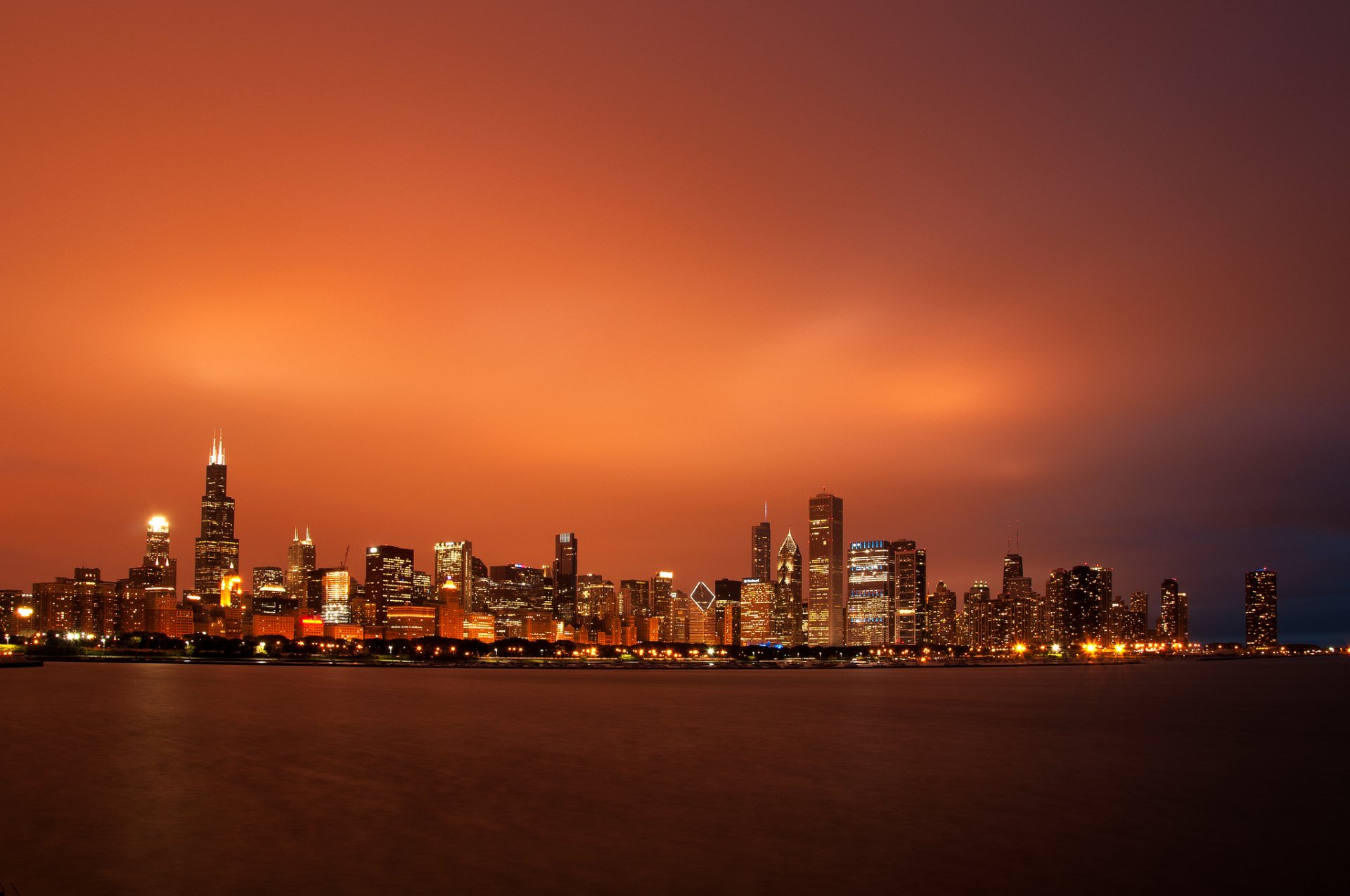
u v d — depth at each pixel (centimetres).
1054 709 15775
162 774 6669
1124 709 15850
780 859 4312
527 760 7638
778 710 14688
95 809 5344
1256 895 3875
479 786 6241
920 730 11000
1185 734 10788
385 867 4103
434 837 4675
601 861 4244
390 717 12100
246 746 8475
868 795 6059
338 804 5534
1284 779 7012
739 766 7419
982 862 4300
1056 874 4119
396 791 6016
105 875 3962
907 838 4766
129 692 16888
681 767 7300
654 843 4597
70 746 8375
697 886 3872
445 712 13250
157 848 4409
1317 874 4166
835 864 4228
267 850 4394
